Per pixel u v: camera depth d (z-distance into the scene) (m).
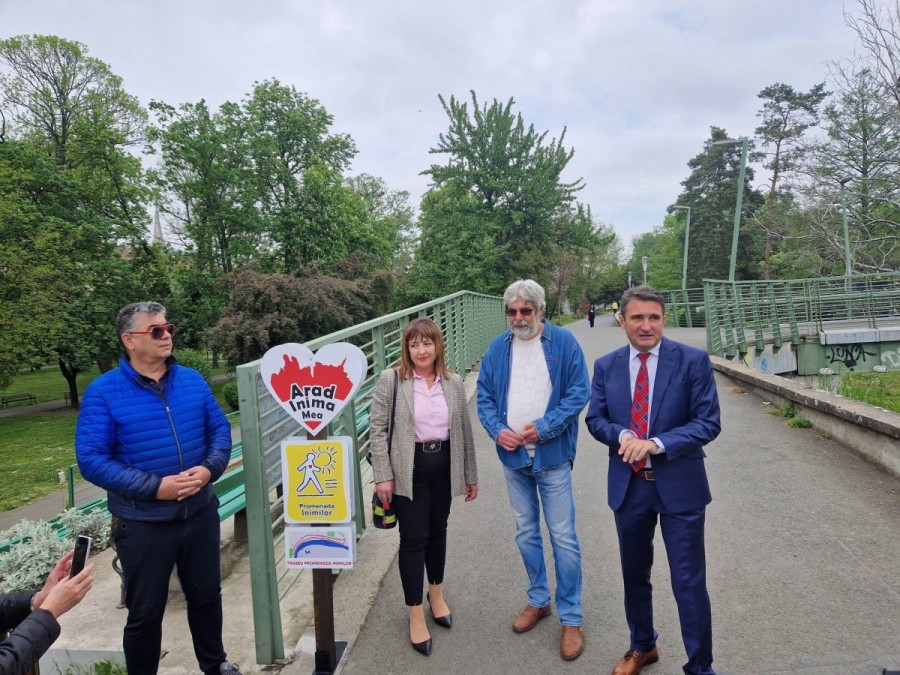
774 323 16.08
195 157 27.91
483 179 30.16
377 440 2.92
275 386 2.69
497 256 28.52
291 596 3.58
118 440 2.44
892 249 21.88
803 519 4.24
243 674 2.84
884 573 3.43
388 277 27.91
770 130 37.72
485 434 7.10
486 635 3.05
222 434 2.71
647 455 2.50
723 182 47.66
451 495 3.07
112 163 28.64
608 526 4.33
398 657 2.90
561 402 2.89
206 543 2.60
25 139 28.58
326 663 2.78
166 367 2.62
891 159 18.52
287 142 31.02
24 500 13.57
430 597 3.18
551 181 30.05
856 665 2.64
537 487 3.09
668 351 2.53
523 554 3.10
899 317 18.66
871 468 5.23
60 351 27.03
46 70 28.77
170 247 30.59
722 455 5.86
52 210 26.28
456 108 29.89
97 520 4.97
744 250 45.75
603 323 39.38
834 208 21.05
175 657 3.07
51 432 24.38
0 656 1.53
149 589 2.43
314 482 2.69
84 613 3.67
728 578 3.47
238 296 22.44
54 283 23.80
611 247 74.94
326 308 22.80
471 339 11.18
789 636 2.88
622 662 2.67
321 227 30.20
